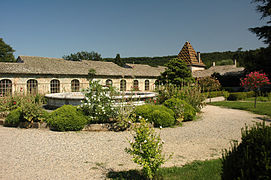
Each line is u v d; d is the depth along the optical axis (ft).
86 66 87.10
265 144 7.00
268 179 6.26
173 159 15.21
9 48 154.30
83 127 23.90
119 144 18.86
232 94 64.34
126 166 13.89
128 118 24.97
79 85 77.92
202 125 28.19
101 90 25.73
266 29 80.12
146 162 10.80
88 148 17.69
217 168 12.85
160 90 39.27
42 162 14.52
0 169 13.24
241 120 32.09
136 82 98.32
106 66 96.22
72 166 13.84
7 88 58.85
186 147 18.35
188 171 12.49
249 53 93.66
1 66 62.95
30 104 25.21
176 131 24.47
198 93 38.68
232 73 99.86
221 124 28.96
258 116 35.96
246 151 7.36
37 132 22.98
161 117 26.09
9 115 25.96
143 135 11.53
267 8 77.97
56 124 23.39
